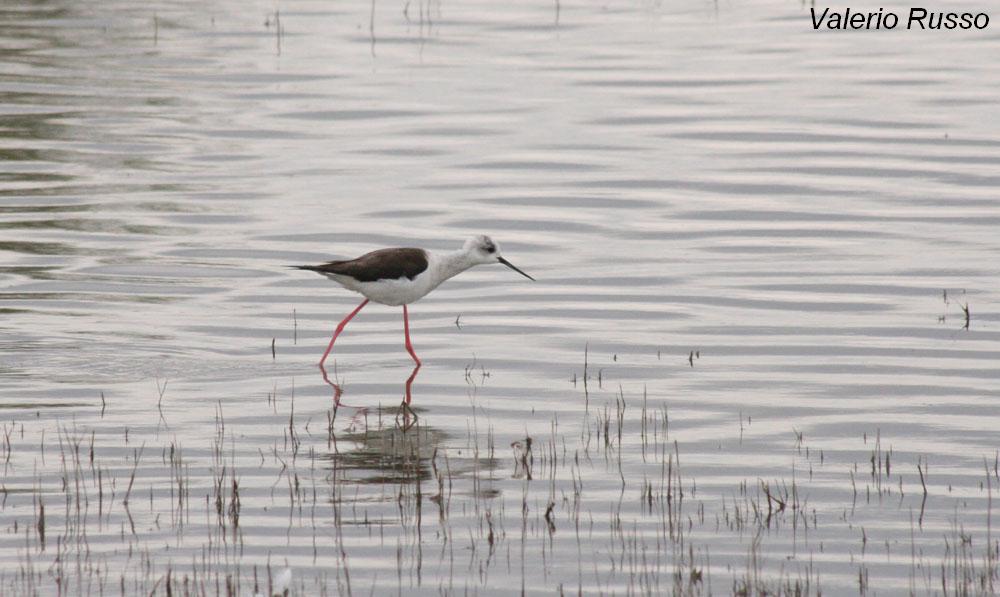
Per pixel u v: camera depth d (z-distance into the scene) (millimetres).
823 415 13922
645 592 10133
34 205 22016
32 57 31625
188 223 21312
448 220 21578
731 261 19688
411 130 26516
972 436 13305
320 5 37906
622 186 23328
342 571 10422
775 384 14859
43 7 37406
